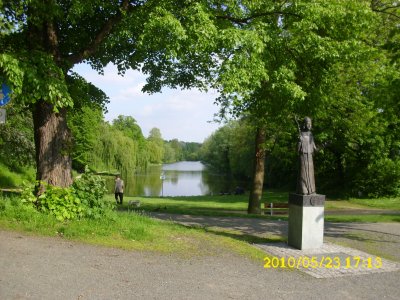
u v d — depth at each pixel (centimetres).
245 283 627
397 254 900
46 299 491
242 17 1263
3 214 854
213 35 988
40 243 727
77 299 501
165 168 12419
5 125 2308
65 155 1009
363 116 2139
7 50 962
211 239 924
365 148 3247
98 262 658
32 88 852
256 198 1888
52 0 901
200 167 13512
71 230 811
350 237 1104
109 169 4400
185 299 536
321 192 3566
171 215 1523
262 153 1889
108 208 998
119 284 568
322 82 1404
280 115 1507
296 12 1212
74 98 1166
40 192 955
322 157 3584
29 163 2544
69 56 1038
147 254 739
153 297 532
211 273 662
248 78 1012
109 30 1059
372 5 1786
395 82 1204
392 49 1312
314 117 1563
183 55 1059
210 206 2395
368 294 610
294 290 611
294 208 902
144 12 988
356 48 1280
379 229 1278
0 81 807
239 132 4956
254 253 826
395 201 2911
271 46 1223
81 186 966
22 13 963
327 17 1185
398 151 3359
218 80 1080
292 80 1288
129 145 4675
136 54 1162
